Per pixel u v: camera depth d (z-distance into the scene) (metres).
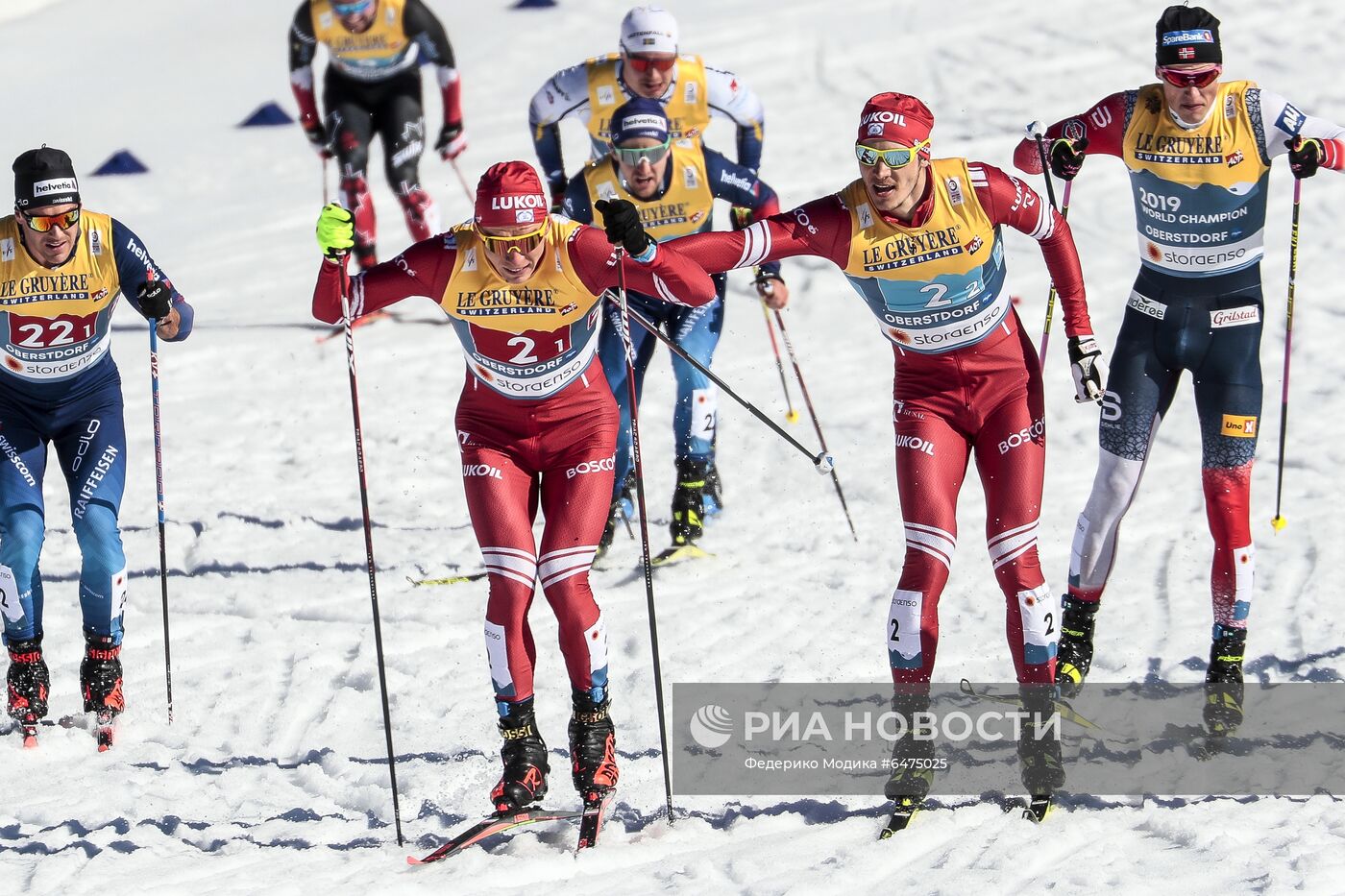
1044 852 13.74
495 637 14.50
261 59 61.78
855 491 24.86
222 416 30.02
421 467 27.36
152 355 17.52
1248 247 16.73
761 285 22.70
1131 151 16.80
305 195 45.22
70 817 15.19
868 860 13.61
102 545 17.19
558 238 14.42
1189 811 14.44
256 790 15.90
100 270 17.14
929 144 14.58
